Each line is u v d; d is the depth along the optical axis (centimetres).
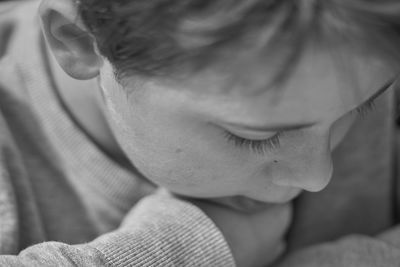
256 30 35
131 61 39
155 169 46
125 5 37
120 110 45
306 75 36
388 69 39
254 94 37
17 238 56
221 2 35
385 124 60
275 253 58
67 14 42
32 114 61
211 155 43
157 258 46
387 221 63
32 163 61
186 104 40
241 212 53
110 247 45
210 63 36
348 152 60
